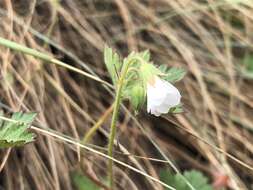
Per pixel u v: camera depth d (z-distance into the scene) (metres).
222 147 0.25
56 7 0.26
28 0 0.26
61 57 0.24
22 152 0.23
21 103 0.23
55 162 0.23
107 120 0.25
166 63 0.27
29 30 0.25
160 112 0.16
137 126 0.25
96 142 0.24
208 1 0.28
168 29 0.28
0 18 0.25
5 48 0.24
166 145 0.25
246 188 0.24
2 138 0.17
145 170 0.24
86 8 0.27
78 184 0.22
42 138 0.23
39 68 0.24
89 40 0.26
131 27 0.27
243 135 0.26
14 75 0.24
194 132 0.25
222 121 0.26
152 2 0.29
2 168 0.22
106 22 0.28
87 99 0.25
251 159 0.25
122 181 0.23
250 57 0.28
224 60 0.28
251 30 0.29
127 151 0.23
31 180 0.22
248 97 0.27
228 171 0.24
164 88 0.16
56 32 0.26
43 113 0.23
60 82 0.24
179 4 0.28
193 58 0.27
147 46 0.28
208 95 0.26
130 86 0.18
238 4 0.29
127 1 0.28
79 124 0.24
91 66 0.26
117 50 0.27
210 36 0.28
